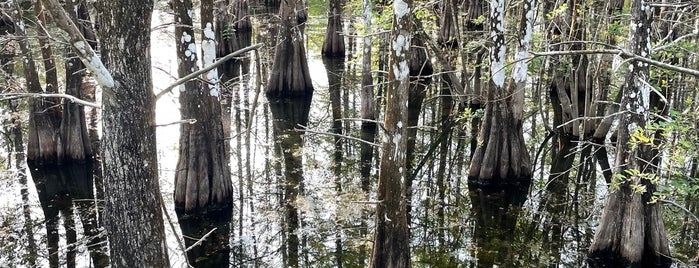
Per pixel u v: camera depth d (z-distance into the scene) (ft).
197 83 37.19
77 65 45.50
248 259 34.04
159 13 95.45
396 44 25.49
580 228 37.55
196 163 38.34
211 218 38.96
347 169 46.75
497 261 33.60
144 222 16.48
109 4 14.88
